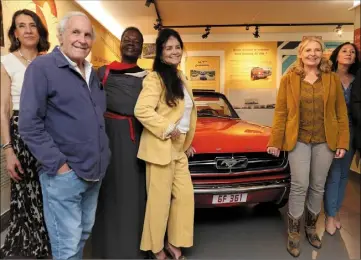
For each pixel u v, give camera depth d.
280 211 2.93
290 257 2.08
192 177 2.24
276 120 2.01
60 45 1.41
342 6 2.95
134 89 1.87
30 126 1.28
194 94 3.21
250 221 2.71
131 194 1.89
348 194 2.86
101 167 1.48
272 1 2.92
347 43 2.17
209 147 2.28
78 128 1.37
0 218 2.35
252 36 3.15
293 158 1.99
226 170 2.29
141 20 2.95
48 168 1.32
